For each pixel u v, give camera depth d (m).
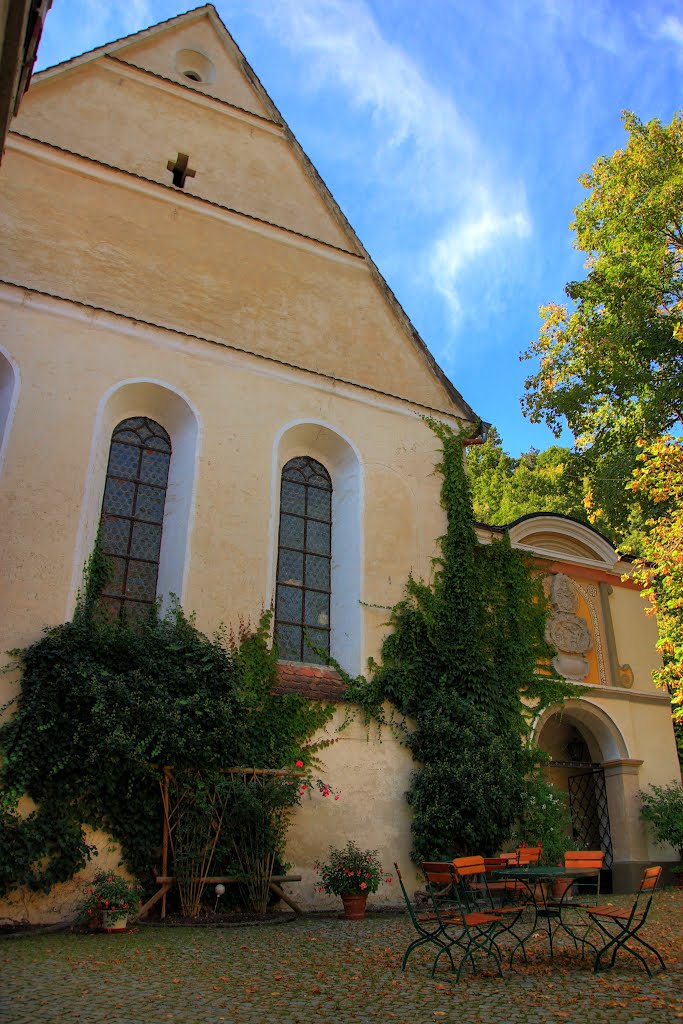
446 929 10.09
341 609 15.26
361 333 17.84
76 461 13.10
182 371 14.86
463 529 16.59
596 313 27.05
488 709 15.04
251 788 11.37
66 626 11.73
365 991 6.38
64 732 10.94
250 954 8.10
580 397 26.94
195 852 10.84
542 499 35.06
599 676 17.45
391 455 16.70
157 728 11.12
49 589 12.09
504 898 12.20
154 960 7.68
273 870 12.04
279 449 15.49
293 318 16.97
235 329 16.06
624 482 24.94
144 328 14.75
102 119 16.66
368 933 9.78
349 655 14.73
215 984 6.59
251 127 18.70
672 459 18.66
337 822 13.09
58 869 10.47
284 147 18.98
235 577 13.78
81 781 10.85
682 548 17.64
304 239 17.95
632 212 25.14
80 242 14.98
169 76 18.20
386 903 12.91
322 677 14.29
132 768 11.05
